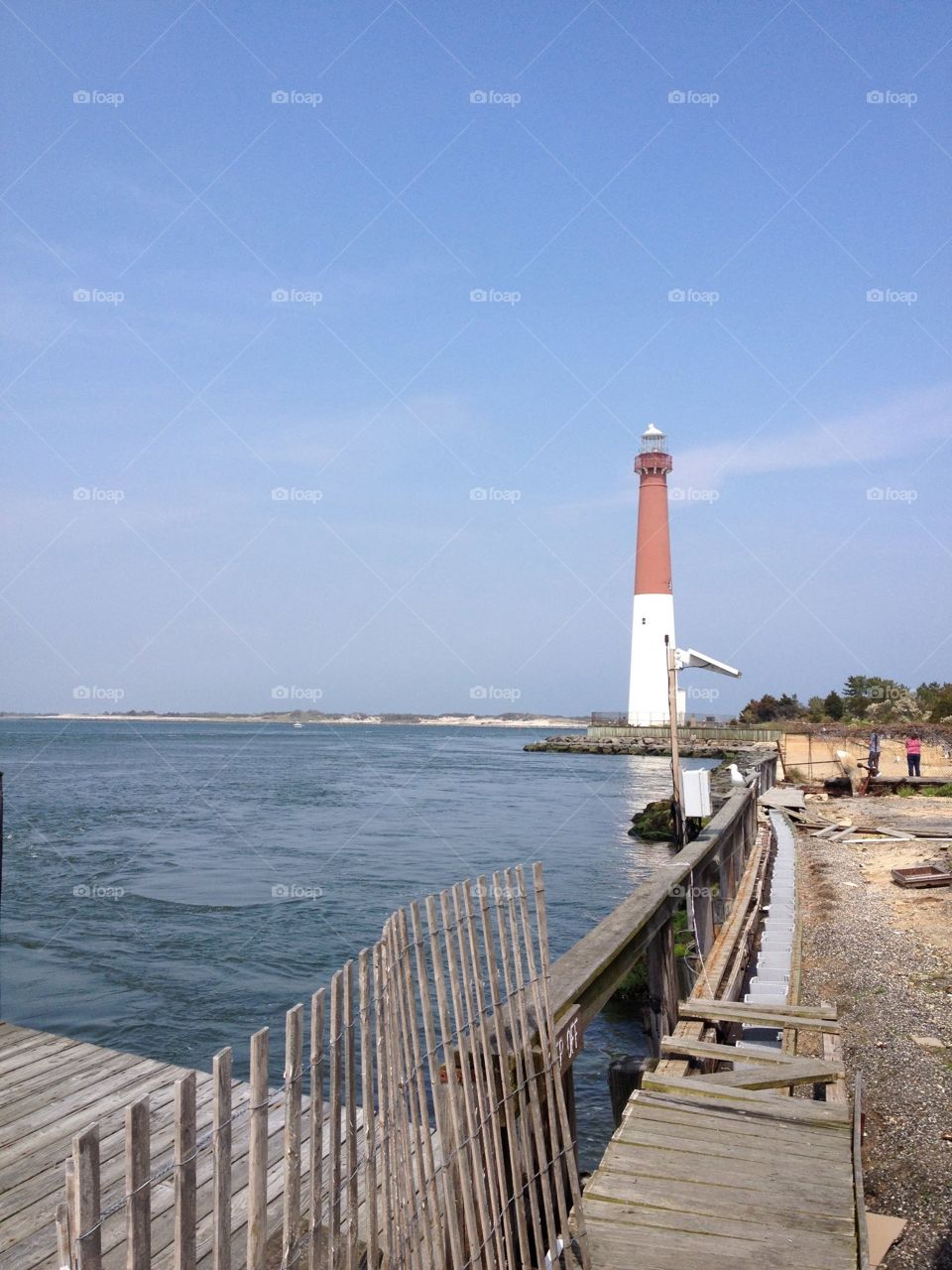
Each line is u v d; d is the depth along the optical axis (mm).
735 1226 4332
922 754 44875
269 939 16922
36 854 25875
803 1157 5020
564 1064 4570
